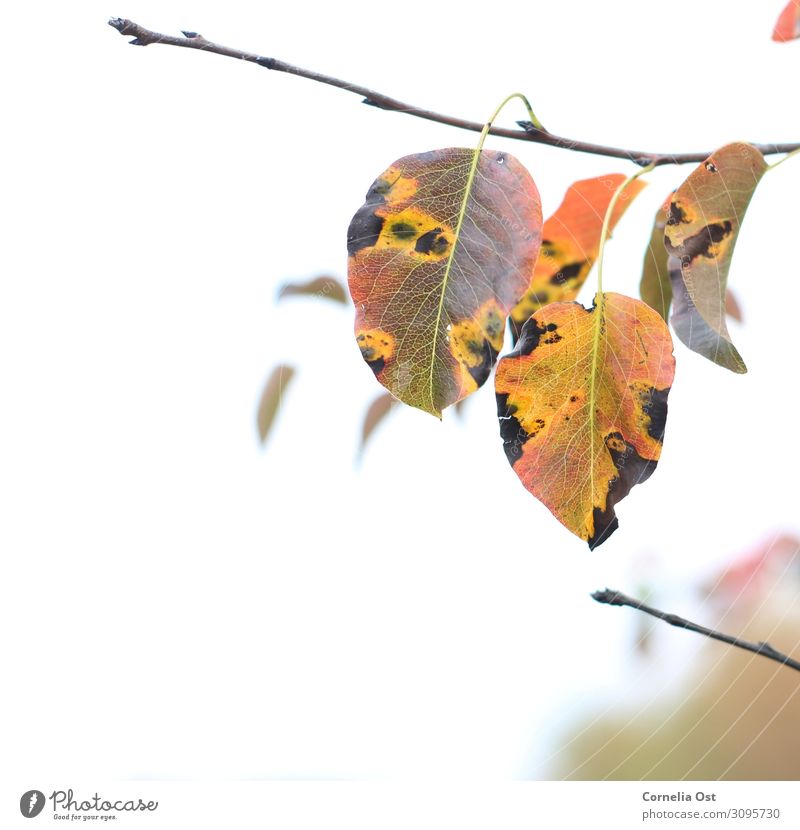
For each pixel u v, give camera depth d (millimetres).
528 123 951
